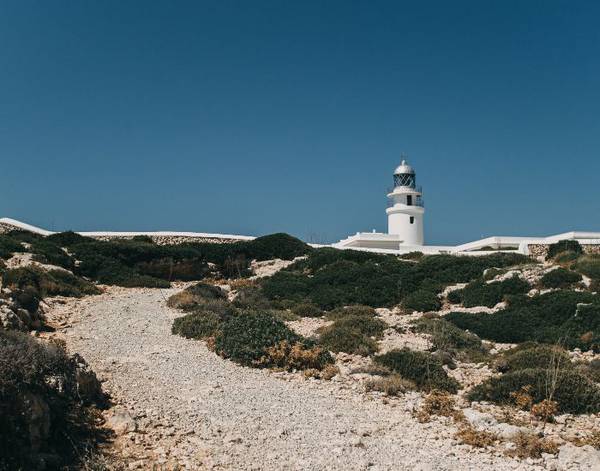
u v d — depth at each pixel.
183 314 29.45
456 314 32.22
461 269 41.56
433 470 13.38
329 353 23.56
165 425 14.88
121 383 17.84
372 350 24.48
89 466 12.11
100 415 14.63
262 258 50.84
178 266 45.09
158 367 20.03
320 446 14.42
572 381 18.88
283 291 38.50
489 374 22.50
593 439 15.47
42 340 21.19
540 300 32.72
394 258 47.97
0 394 11.86
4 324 20.59
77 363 15.51
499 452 14.87
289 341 23.34
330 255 47.00
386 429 16.19
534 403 18.47
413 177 75.44
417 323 29.47
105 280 39.66
